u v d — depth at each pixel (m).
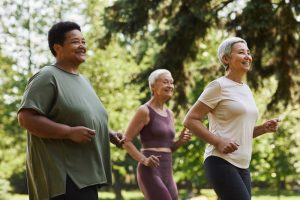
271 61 12.52
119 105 22.84
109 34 13.55
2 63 22.19
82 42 4.31
